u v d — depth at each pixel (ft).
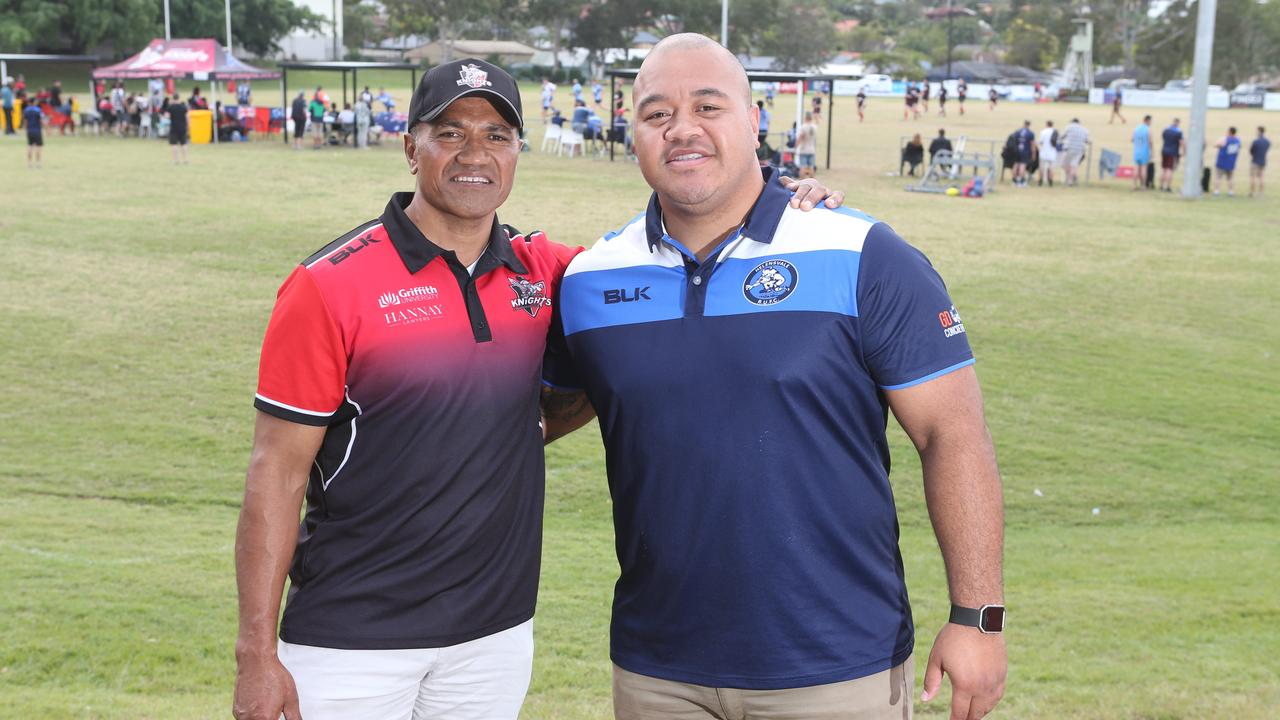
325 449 8.47
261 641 8.19
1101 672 15.24
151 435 28.09
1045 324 42.34
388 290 8.28
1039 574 20.26
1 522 21.48
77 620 16.53
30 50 235.61
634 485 8.36
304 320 8.15
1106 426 30.96
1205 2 81.15
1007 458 28.17
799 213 8.35
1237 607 18.20
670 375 8.13
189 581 18.51
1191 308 45.75
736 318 8.08
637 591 8.50
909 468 27.27
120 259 50.01
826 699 8.04
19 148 101.14
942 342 8.02
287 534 8.30
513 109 8.43
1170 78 356.38
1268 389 34.86
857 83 279.49
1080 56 319.06
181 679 14.69
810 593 8.02
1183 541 22.59
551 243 9.46
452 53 323.78
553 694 14.49
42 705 13.39
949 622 8.09
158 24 242.37
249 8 260.83
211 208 65.72
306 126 118.21
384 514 8.39
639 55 332.80
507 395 8.61
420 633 8.46
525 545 8.93
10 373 32.99
